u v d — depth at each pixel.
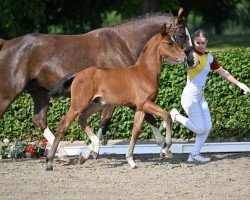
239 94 16.19
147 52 13.24
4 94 14.00
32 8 22.67
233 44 30.67
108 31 14.16
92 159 14.41
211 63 13.55
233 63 16.12
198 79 13.42
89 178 12.35
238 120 16.19
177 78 16.20
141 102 13.15
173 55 13.09
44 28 26.19
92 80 13.06
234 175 12.45
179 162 13.90
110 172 12.86
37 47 13.95
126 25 14.15
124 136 16.58
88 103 13.07
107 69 13.22
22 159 14.84
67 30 28.38
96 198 10.91
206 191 11.26
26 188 11.65
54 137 14.21
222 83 16.16
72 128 16.55
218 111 16.22
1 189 11.61
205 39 13.31
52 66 13.90
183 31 13.83
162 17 14.12
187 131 16.34
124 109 16.47
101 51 13.99
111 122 16.53
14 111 16.78
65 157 14.02
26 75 13.91
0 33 23.38
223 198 10.80
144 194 11.10
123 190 11.39
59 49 13.98
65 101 16.53
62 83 13.16
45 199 10.91
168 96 16.25
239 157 14.46
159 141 13.82
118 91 13.12
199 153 13.99
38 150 14.95
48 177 12.52
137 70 13.23
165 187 11.55
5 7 22.50
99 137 13.99
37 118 14.54
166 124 13.19
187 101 13.51
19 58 13.89
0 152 14.95
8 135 16.88
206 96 16.25
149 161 14.11
